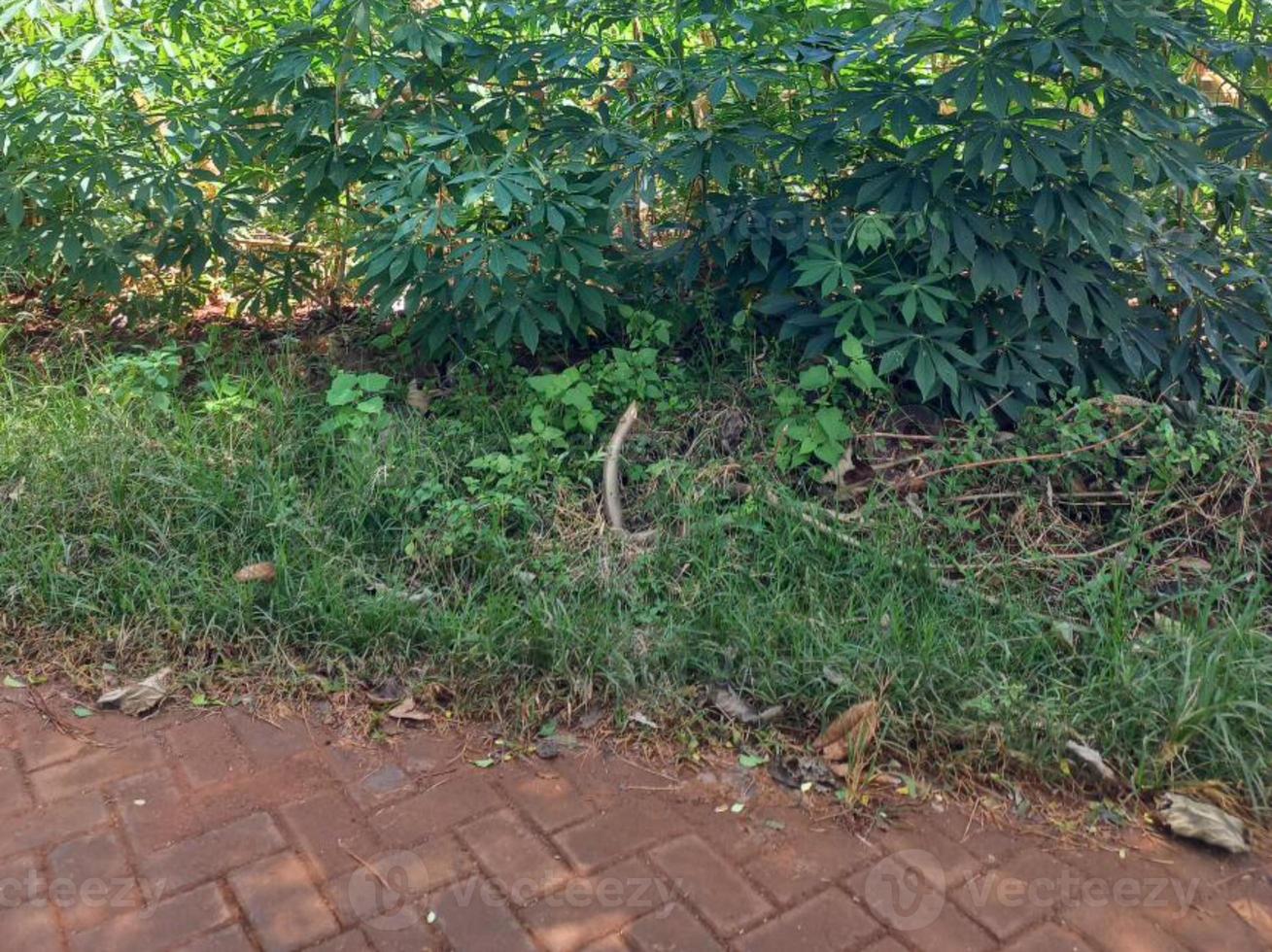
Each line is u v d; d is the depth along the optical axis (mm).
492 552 3373
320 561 3359
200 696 3037
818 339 3848
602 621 3131
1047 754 2742
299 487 3682
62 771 2766
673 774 2771
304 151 4176
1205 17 3875
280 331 4875
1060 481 3652
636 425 3928
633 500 3721
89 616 3238
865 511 3492
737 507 3537
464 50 4031
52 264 4559
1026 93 3387
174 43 4672
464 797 2697
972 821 2627
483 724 2949
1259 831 2596
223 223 4375
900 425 3896
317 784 2736
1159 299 4078
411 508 3521
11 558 3355
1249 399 4043
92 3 4418
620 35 4668
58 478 3586
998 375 3793
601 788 2729
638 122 4320
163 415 3979
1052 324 3846
